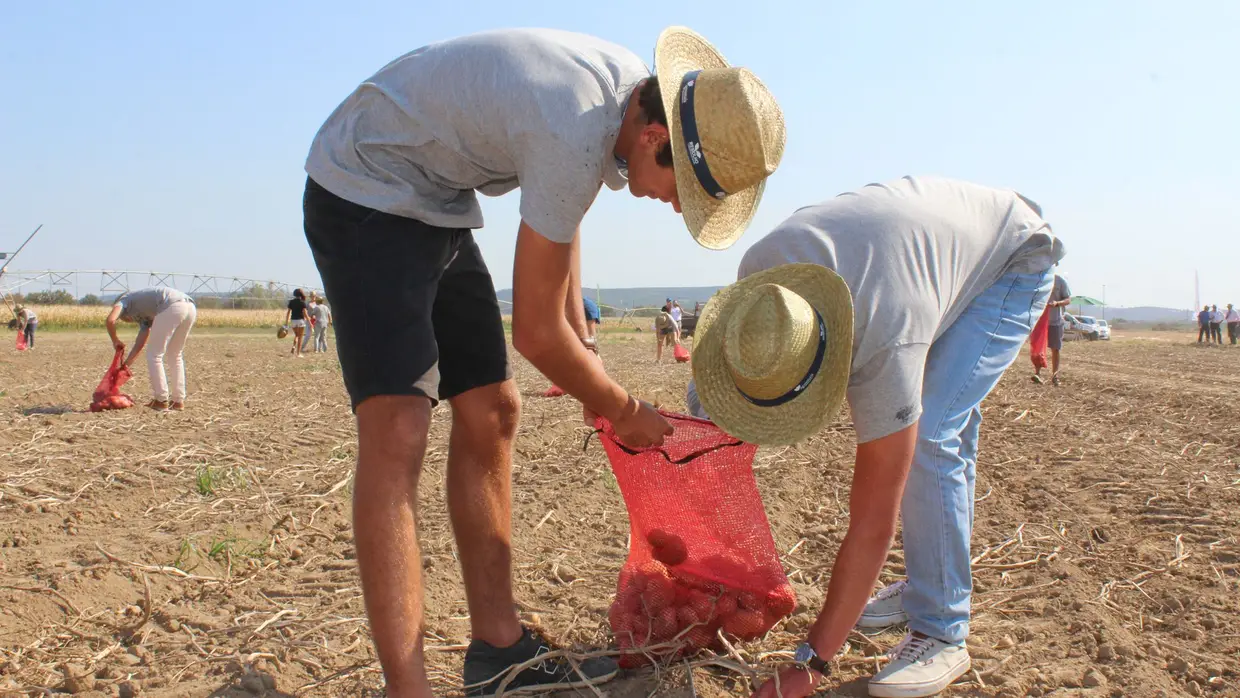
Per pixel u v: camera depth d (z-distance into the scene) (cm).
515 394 292
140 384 1254
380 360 242
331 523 493
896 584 355
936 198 289
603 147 231
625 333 4700
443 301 278
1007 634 339
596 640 322
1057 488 579
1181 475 615
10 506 516
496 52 238
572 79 230
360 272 246
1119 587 389
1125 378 1586
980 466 661
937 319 269
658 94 238
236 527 470
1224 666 309
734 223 264
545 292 235
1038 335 1338
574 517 505
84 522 487
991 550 445
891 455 258
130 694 283
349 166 251
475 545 285
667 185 251
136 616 352
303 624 342
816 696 287
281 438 786
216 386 1297
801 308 248
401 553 236
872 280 257
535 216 228
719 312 272
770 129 238
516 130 231
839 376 246
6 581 381
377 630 233
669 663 303
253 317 5391
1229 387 1366
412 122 247
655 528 317
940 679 291
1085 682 300
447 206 260
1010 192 318
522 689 281
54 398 1069
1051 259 314
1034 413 1005
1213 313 4219
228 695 281
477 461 286
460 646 322
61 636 331
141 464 641
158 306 941
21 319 2319
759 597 312
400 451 241
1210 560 424
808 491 579
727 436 310
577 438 791
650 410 280
